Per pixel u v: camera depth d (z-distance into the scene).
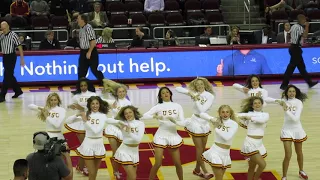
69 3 24.17
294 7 25.84
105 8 24.50
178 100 18.64
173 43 21.72
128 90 19.97
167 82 21.14
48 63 20.72
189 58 21.20
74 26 22.11
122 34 23.22
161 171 12.78
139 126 11.20
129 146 11.19
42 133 9.25
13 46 18.52
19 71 20.59
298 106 12.26
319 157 13.47
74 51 20.81
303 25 20.50
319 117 16.52
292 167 12.95
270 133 15.20
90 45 18.22
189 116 16.64
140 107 17.55
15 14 23.30
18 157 13.45
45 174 9.05
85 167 12.54
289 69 19.66
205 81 12.54
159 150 11.65
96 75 18.56
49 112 11.90
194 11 24.23
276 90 19.67
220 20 23.83
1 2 24.41
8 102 18.50
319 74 21.47
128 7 24.33
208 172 12.50
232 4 25.89
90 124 11.41
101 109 11.55
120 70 20.88
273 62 21.48
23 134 15.15
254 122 11.59
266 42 22.25
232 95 19.06
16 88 19.00
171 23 23.50
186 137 15.13
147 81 21.08
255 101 11.68
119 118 11.32
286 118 12.28
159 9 24.12
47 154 9.02
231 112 11.27
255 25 24.91
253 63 21.41
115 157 11.24
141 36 21.44
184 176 12.50
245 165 13.11
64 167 9.18
